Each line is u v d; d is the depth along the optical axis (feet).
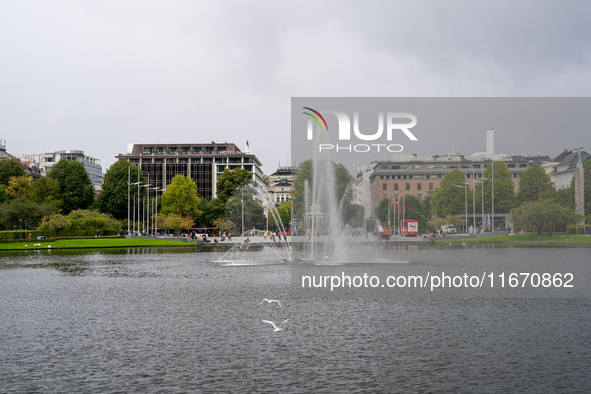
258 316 93.50
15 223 381.81
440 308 101.19
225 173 525.34
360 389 56.13
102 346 73.26
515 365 64.23
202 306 103.76
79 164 512.22
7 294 120.98
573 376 60.13
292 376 60.34
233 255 258.57
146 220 533.55
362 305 104.83
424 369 62.80
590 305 104.06
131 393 55.06
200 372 61.82
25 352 70.38
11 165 486.79
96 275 161.68
